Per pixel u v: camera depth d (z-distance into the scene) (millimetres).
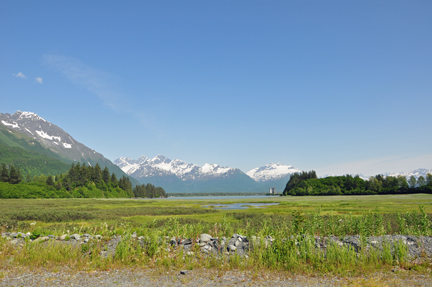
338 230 19031
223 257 14250
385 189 188375
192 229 19141
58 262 13828
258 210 68625
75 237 18484
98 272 12477
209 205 106562
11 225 28031
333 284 10828
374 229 19578
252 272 12602
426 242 15930
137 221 43750
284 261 13539
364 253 14250
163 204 109688
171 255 14906
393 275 11852
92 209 67938
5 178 163625
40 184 161250
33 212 46875
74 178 182375
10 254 14992
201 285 10859
